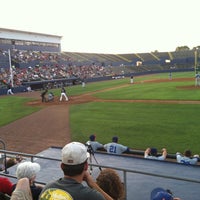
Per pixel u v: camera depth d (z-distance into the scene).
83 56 97.31
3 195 4.79
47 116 24.27
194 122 18.05
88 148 10.01
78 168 2.87
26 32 76.94
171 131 16.31
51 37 87.62
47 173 9.32
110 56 107.75
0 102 35.47
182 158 10.09
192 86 41.44
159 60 101.62
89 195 2.75
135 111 23.52
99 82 65.25
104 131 17.52
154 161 10.00
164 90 37.94
